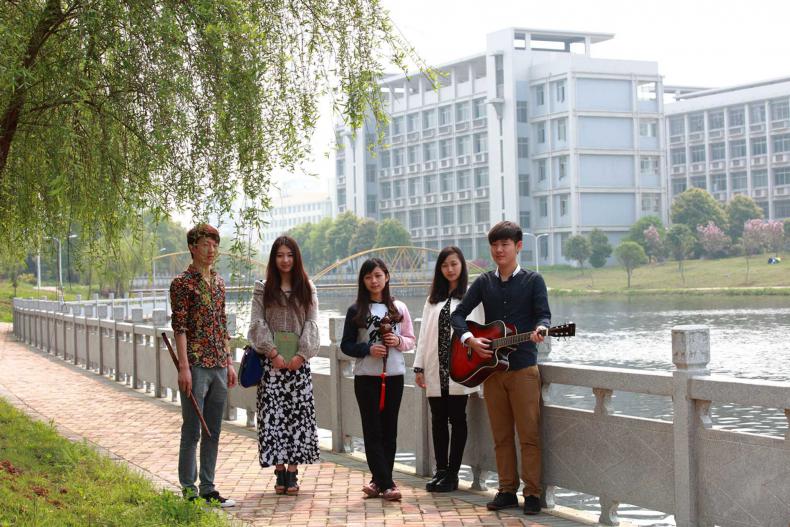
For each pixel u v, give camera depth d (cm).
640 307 6994
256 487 717
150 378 1363
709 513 509
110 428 1033
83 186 750
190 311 639
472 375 598
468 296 625
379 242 11338
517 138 10744
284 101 715
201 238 639
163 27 632
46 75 683
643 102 10556
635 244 9181
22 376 1667
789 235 9638
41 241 902
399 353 678
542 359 626
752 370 2809
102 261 829
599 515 609
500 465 628
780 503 473
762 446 481
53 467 719
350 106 706
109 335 1620
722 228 10100
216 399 653
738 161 11294
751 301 7300
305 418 685
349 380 859
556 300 8581
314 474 765
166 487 702
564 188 10419
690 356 515
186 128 663
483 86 11062
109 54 666
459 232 11425
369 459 670
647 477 547
